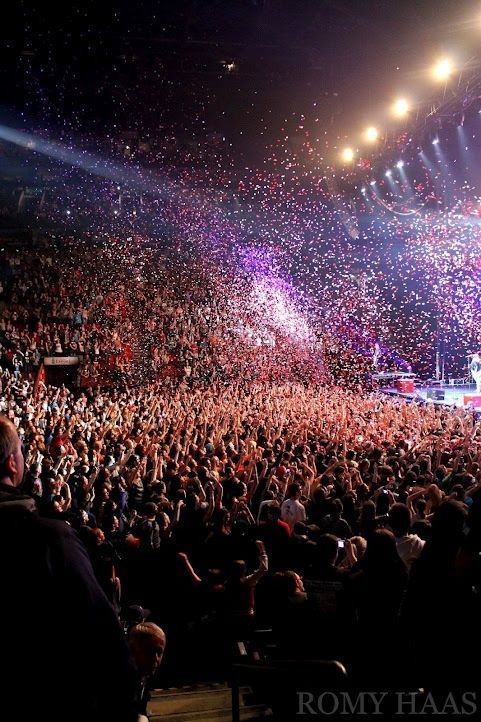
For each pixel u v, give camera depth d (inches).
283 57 1385.3
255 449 562.3
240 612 286.2
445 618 146.8
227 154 1688.0
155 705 224.2
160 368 1358.3
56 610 85.2
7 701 84.9
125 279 1553.9
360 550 268.7
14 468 96.0
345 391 1343.5
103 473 462.6
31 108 1626.5
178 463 534.6
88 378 1264.8
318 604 205.8
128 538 339.3
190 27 1311.5
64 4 1270.9
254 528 338.0
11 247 1572.3
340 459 540.1
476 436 668.1
